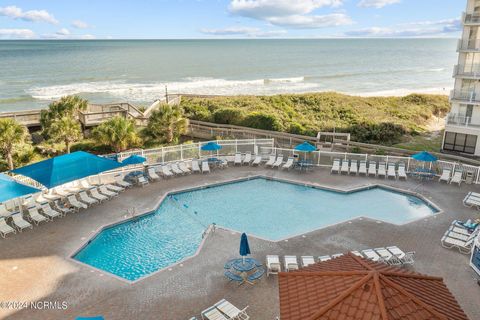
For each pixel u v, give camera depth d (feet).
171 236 57.16
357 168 82.38
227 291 42.27
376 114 168.45
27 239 54.03
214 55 606.55
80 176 60.34
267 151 90.12
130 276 47.42
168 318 37.99
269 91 268.62
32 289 42.57
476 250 45.55
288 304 25.50
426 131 145.28
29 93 241.96
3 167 84.58
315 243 53.06
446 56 643.86
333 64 478.18
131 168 79.56
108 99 226.99
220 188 76.28
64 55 558.97
